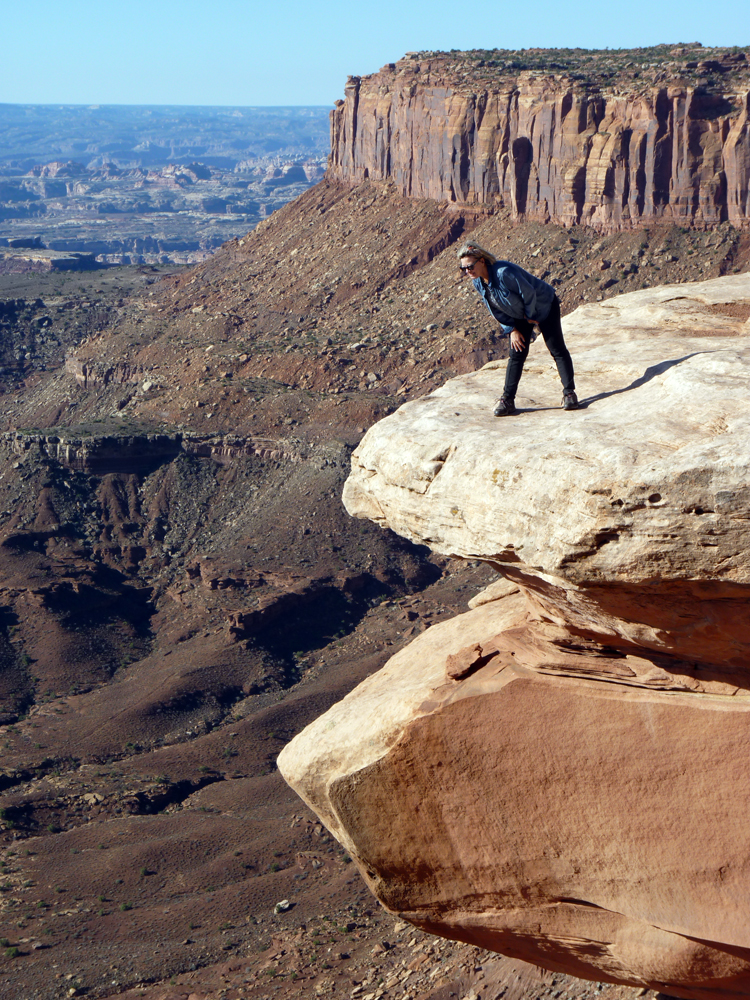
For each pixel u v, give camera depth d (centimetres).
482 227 13762
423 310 13262
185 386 12900
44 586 9375
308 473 10675
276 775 6384
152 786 6269
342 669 8162
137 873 4997
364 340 12862
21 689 8075
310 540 9969
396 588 9519
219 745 6944
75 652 8619
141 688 7981
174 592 9706
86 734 7212
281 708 7425
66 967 4022
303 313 14588
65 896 4803
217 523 10762
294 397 11756
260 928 4175
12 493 11075
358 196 16512
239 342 13912
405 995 2331
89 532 10738
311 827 5306
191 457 11494
